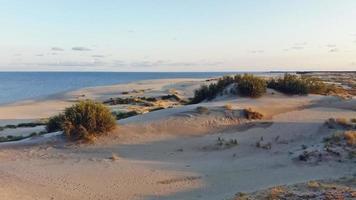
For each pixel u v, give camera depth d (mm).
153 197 12438
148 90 66438
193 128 20797
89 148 17750
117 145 18188
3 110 50531
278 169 15031
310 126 21031
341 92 36188
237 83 29688
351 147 16172
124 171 15016
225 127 21219
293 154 16703
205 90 31609
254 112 23047
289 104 27078
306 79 33406
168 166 15703
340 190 11117
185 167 15586
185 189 13109
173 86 69250
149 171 15039
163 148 18141
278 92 30328
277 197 10727
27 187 13188
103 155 16984
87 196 12562
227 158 16812
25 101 61469
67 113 19812
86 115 19156
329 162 15172
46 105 55281
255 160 16391
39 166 15508
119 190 13094
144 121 21406
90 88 73438
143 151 17672
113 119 19766
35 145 18125
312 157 15766
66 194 12703
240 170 15125
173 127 20781
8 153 17156
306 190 11359
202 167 15586
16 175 14352
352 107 26766
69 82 178000
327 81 59000
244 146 18344
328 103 28125
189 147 18312
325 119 22703
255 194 11414
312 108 26344
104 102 51250
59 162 16078
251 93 28531
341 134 17906
